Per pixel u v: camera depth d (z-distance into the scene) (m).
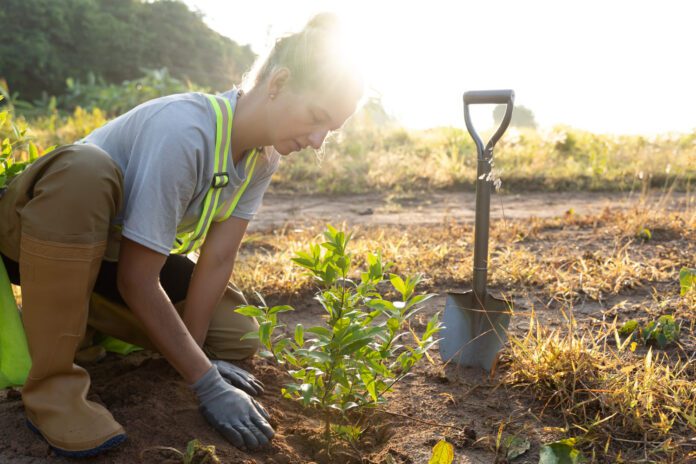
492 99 2.42
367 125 9.84
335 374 1.95
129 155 1.90
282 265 3.63
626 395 2.15
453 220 5.36
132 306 1.89
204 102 1.91
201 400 2.01
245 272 3.45
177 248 2.18
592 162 8.59
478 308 2.53
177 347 1.94
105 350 2.52
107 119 11.38
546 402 2.27
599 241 4.44
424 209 6.43
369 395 2.18
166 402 2.15
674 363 2.52
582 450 2.00
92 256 1.77
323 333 2.00
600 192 7.66
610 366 2.35
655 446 2.00
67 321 1.79
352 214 6.12
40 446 1.86
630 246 4.27
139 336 2.32
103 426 1.82
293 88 1.82
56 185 1.71
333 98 1.79
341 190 7.41
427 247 4.22
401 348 2.73
